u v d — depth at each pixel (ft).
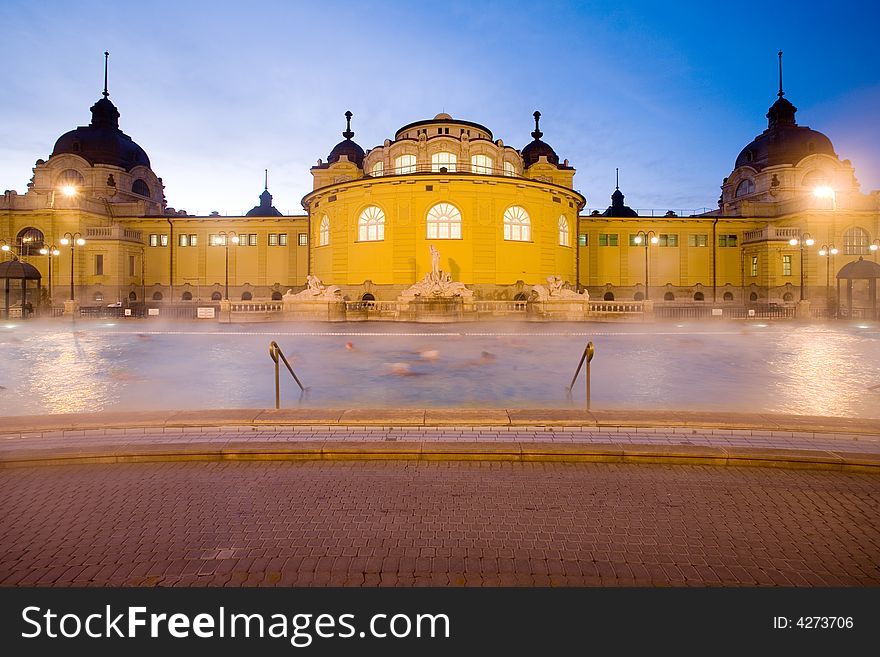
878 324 108.78
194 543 15.28
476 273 131.75
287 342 69.92
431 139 141.38
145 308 147.02
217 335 80.23
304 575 13.64
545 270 142.61
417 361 52.08
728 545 15.17
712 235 178.29
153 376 43.55
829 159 169.58
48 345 66.69
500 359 53.62
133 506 17.85
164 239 177.78
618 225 179.52
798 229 162.81
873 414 30.91
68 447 22.54
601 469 21.45
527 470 21.34
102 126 182.09
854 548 15.02
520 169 154.20
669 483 19.93
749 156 186.80
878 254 162.40
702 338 76.54
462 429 25.86
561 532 15.97
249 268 176.96
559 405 33.09
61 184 171.42
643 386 39.34
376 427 26.21
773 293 163.02
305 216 175.52
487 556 14.56
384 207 134.92
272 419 26.35
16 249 163.22
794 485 19.72
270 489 19.36
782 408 32.40
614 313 112.57
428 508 17.70
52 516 17.06
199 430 25.66
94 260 164.14
